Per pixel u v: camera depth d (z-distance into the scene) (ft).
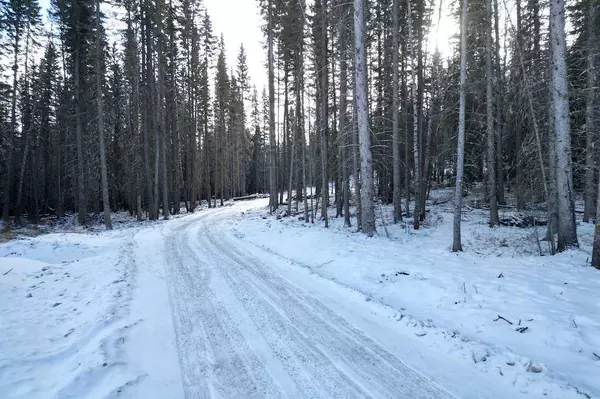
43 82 109.50
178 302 24.45
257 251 41.93
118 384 13.94
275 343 18.20
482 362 15.71
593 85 46.39
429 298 23.86
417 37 68.28
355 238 42.78
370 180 45.06
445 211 78.95
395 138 62.69
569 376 14.20
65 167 118.62
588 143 51.83
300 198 123.44
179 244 47.09
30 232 80.18
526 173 58.85
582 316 18.99
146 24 88.84
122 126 110.52
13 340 18.78
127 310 22.07
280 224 60.18
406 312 21.93
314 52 66.90
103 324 19.63
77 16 81.71
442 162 84.58
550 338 17.26
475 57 65.98
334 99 73.15
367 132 44.68
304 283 28.43
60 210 117.29
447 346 17.25
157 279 30.19
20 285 29.99
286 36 71.51
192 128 118.32
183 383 14.71
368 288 26.91
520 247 45.47
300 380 14.83
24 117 111.45
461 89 39.32
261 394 13.91
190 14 108.68
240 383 14.67
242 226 63.46
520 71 53.06
